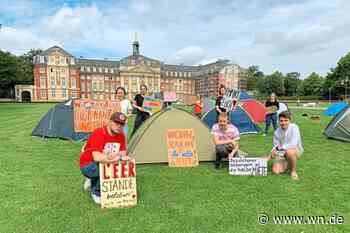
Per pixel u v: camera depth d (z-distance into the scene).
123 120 3.55
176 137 5.59
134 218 3.11
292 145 4.52
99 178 3.52
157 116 5.69
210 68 87.62
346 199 3.65
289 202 3.55
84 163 3.59
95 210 3.32
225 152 5.08
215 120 9.66
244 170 4.77
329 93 65.38
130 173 3.47
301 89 83.06
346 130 8.20
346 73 62.62
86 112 8.48
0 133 9.91
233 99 8.21
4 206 3.43
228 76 82.56
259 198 3.68
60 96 69.69
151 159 5.54
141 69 80.56
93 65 77.31
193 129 5.67
